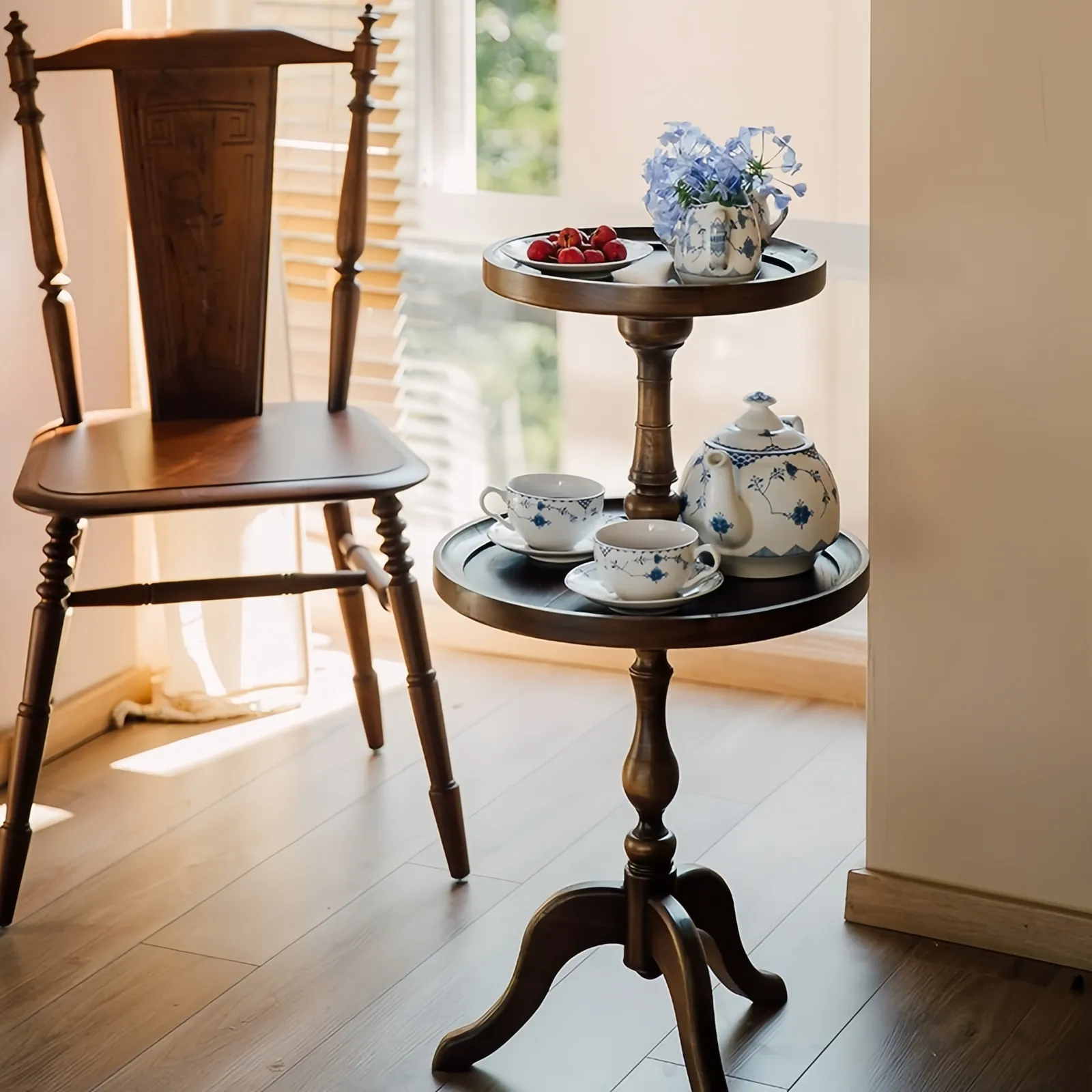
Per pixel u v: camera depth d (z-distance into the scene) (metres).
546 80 2.54
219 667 2.50
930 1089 1.57
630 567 1.43
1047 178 1.62
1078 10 1.57
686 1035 1.52
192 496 1.85
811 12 2.33
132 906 1.95
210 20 2.44
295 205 2.64
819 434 2.47
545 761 2.33
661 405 1.55
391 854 2.07
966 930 1.83
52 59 2.04
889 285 1.71
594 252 1.54
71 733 2.40
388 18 2.55
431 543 2.77
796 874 1.99
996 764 1.78
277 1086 1.60
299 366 2.74
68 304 2.09
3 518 2.26
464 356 2.67
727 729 2.42
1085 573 1.70
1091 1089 1.56
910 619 1.79
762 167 1.54
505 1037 1.62
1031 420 1.68
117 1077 1.62
